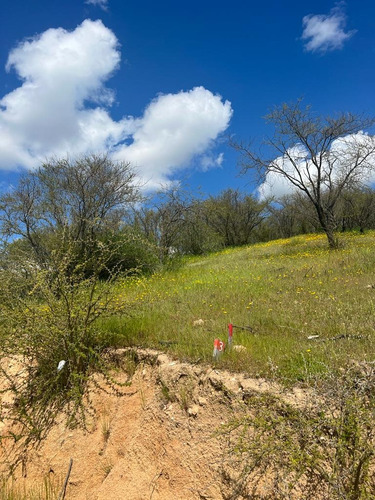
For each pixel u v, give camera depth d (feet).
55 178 41.19
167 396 11.32
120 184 44.57
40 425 12.73
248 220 108.88
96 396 13.03
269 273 28.68
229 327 12.46
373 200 85.25
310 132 44.39
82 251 34.86
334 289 19.67
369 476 7.36
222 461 8.68
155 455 10.41
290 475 7.89
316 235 77.25
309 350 10.91
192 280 29.35
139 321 16.02
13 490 11.39
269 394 9.09
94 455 11.54
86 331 13.88
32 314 13.55
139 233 44.24
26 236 35.81
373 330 11.94
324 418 7.95
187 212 54.85
